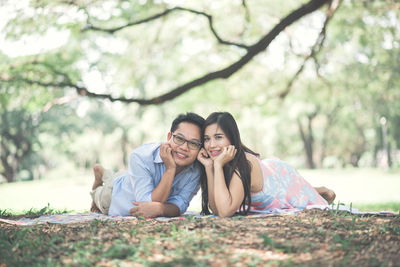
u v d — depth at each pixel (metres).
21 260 3.14
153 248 3.22
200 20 14.27
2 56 12.28
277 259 2.98
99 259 3.03
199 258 2.99
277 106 17.00
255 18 14.12
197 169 5.03
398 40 14.45
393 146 41.47
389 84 18.42
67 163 52.44
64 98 12.53
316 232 3.56
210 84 16.44
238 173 4.54
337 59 18.52
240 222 3.94
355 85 18.88
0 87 12.23
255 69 16.64
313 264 2.86
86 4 10.53
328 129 44.81
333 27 14.34
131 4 11.69
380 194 15.91
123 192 5.07
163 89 17.59
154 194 4.68
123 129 47.41
